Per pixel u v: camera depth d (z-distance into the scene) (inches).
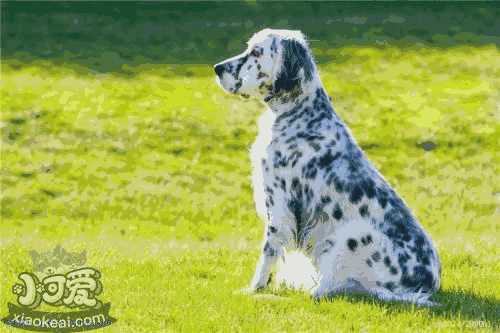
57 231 679.7
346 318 354.9
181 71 1123.9
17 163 855.7
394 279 375.6
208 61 1157.7
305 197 383.6
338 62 1139.3
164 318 363.9
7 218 737.6
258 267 391.9
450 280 420.2
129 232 678.5
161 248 530.6
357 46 1189.1
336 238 379.2
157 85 1075.9
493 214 745.0
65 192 795.4
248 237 638.5
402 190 804.6
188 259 466.6
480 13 1283.2
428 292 380.2
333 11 1286.9
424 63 1141.1
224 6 1300.4
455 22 1259.8
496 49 1183.6
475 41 1208.2
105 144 912.9
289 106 389.4
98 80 1089.4
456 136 929.5
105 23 1259.8
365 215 378.0
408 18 1269.7
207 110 1000.9
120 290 399.5
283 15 1275.8
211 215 739.4
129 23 1261.1
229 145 917.2
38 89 1051.3
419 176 839.7
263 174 391.2
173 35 1229.7
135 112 993.5
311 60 389.1
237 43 1204.5
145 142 919.0
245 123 967.6
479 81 1083.3
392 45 1192.8
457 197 786.2
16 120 959.6
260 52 387.2
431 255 381.4
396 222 378.6
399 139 924.6
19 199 776.3
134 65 1141.7
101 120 970.1
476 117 975.0
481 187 810.2
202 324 352.2
